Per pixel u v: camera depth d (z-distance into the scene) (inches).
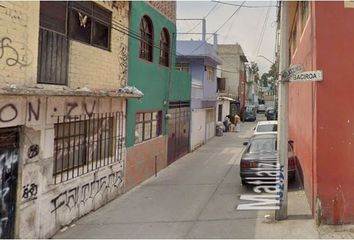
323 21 286.2
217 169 602.2
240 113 1843.0
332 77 285.1
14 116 257.1
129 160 463.5
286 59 315.9
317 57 287.1
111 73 406.9
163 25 599.8
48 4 296.0
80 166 351.3
